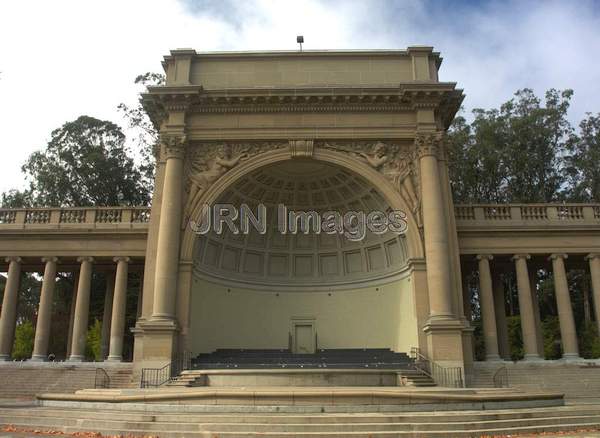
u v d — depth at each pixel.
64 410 16.50
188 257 28.41
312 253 35.25
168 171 29.23
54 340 46.41
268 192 33.25
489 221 30.77
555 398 18.28
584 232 30.28
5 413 16.36
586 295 44.56
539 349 31.80
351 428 13.58
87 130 49.47
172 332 26.44
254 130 30.19
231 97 29.95
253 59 32.09
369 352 30.88
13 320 29.92
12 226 30.92
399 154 30.17
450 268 28.12
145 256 30.36
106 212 31.69
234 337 32.69
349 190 32.53
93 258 30.88
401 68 31.89
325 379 22.23
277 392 15.82
